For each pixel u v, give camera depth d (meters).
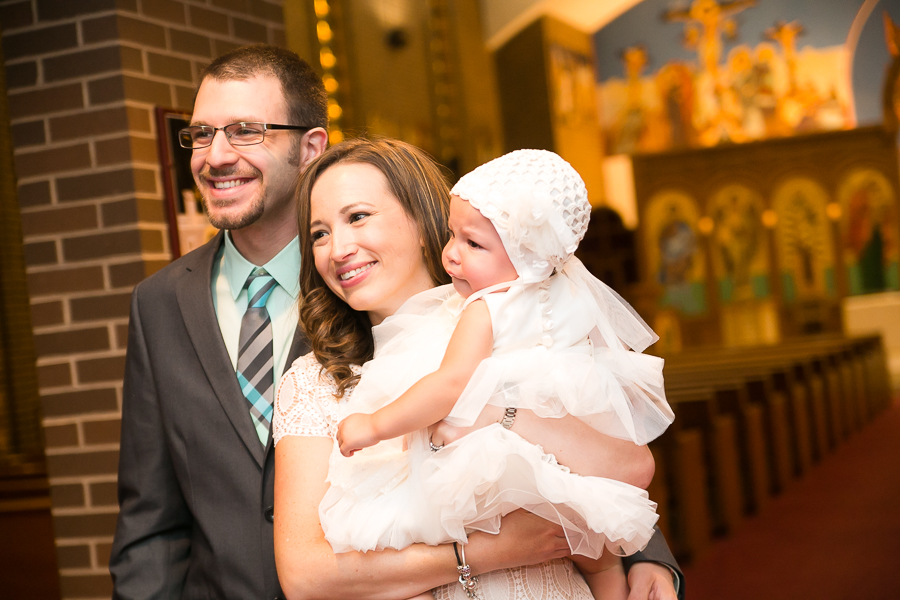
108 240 3.16
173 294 1.97
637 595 1.61
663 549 1.71
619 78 16.86
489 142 14.32
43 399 3.28
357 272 1.60
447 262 1.50
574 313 1.46
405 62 11.59
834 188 16.22
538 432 1.43
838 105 16.02
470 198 1.44
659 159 17.03
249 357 1.91
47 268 3.25
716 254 16.86
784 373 7.09
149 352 1.95
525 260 1.43
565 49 15.46
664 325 16.97
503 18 14.36
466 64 13.59
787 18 16.00
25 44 3.22
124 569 1.89
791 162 16.44
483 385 1.38
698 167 16.86
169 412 1.88
